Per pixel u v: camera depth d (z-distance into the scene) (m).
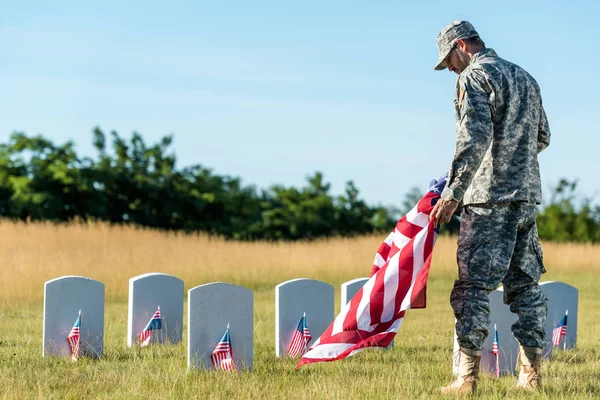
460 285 4.97
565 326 7.95
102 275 15.32
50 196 32.09
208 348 6.17
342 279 18.67
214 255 19.09
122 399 5.00
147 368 6.15
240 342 6.30
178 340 8.14
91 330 7.10
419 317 11.66
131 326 7.99
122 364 6.54
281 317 7.33
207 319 6.16
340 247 22.66
